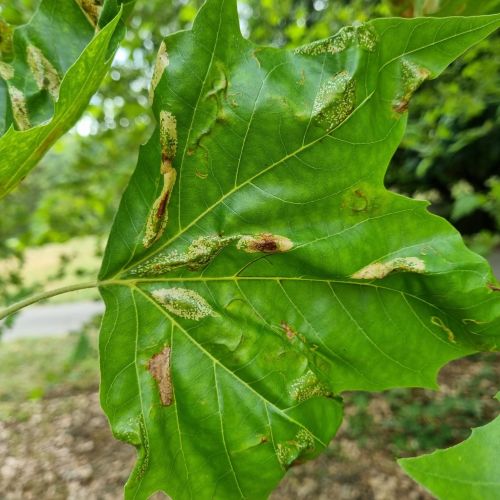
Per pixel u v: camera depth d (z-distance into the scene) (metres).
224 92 0.17
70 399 1.10
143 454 0.18
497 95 0.71
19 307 0.18
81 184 0.85
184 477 0.19
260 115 0.17
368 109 0.17
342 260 0.18
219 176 0.18
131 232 0.19
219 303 0.19
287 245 0.18
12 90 0.21
